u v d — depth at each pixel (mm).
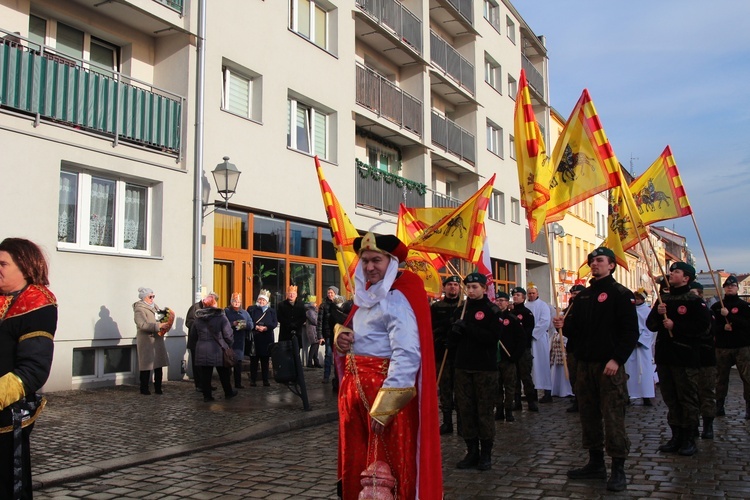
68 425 8117
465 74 27016
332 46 18250
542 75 37594
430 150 23109
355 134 19141
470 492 5613
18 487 3355
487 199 7918
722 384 9641
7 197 10281
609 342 5816
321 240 17609
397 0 22609
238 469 6387
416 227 10062
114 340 11805
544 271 35531
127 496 5480
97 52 13234
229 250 14617
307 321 14977
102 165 11797
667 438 8039
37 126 10805
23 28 11516
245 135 14922
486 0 30484
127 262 12117
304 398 9547
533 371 12281
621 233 9062
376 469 3646
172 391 11195
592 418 6012
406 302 3793
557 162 7496
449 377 8672
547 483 5895
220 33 14406
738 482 5844
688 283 7191
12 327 3416
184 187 13406
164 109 13211
